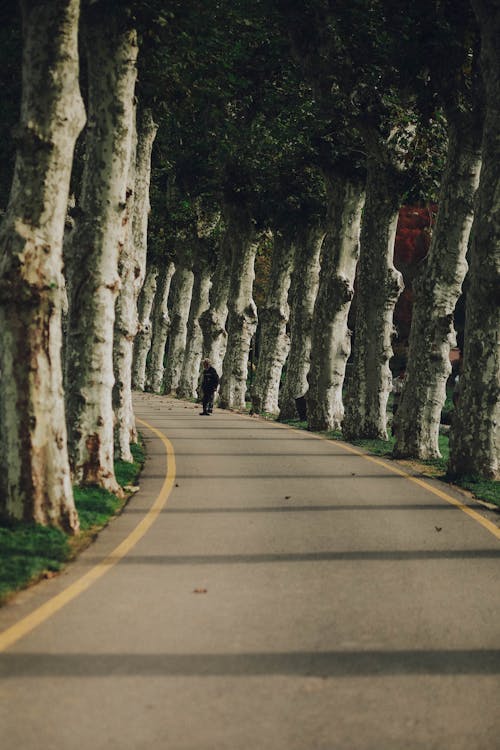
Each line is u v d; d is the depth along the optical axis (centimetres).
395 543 1380
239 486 2066
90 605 975
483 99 2636
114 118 1964
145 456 2742
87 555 1273
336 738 600
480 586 1093
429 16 2488
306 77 3303
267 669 750
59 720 624
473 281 2300
